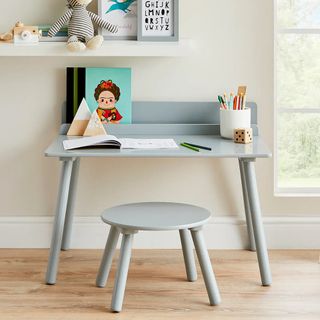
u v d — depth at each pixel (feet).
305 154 12.50
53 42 11.05
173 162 11.72
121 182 11.76
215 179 11.74
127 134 11.32
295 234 11.76
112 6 11.19
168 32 11.10
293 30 11.80
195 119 11.50
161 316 9.46
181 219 9.62
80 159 11.66
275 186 11.90
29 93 11.58
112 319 9.38
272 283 10.43
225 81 11.53
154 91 11.54
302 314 9.47
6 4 11.41
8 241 11.84
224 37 11.46
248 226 11.59
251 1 11.39
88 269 10.97
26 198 11.80
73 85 11.41
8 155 11.71
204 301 9.88
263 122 11.57
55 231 10.41
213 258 11.38
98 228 11.81
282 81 12.47
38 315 9.47
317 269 10.91
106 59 11.50
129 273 10.81
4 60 11.52
